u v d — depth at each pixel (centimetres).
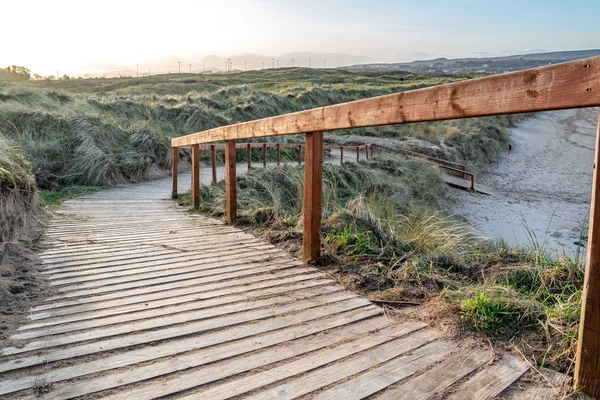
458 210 1167
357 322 212
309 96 2397
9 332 197
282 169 892
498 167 1806
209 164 1334
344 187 945
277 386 155
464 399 146
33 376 160
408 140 1838
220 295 249
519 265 300
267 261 321
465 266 305
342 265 301
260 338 194
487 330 196
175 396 149
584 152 2017
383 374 163
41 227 441
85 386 154
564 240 910
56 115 1004
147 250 353
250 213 489
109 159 934
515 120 2638
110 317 216
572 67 135
